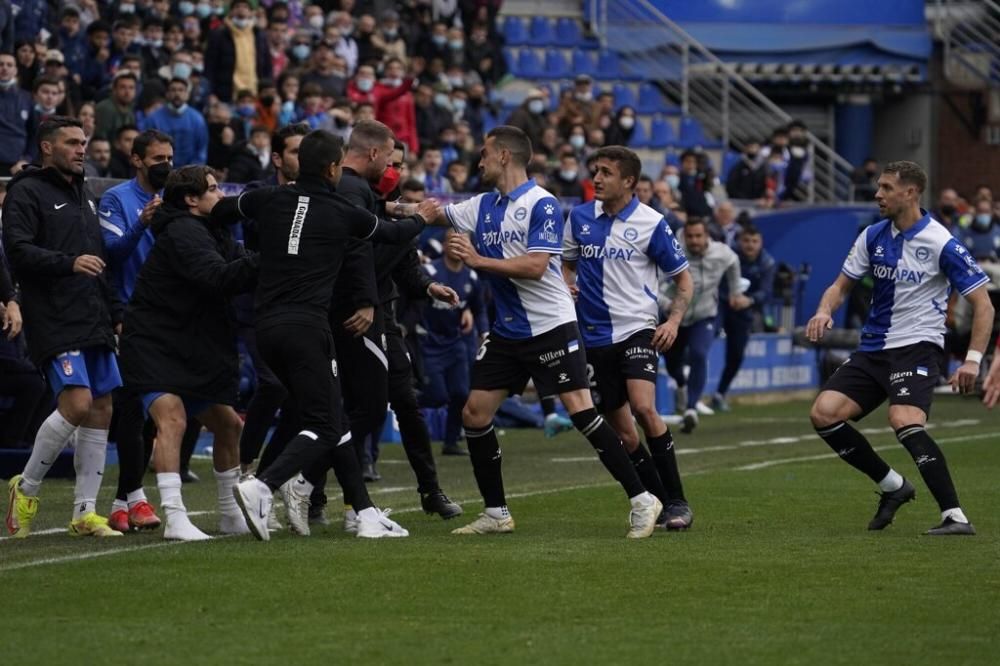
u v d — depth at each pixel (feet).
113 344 108.78
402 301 164.25
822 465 158.51
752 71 343.26
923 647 74.84
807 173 314.76
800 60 346.74
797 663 71.87
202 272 102.06
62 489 136.46
